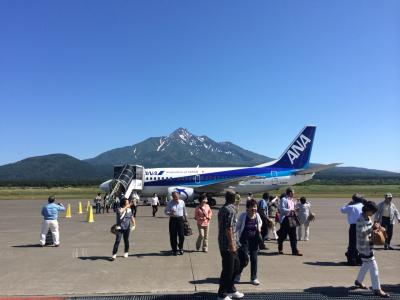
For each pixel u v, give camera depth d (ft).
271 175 133.18
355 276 33.27
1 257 41.83
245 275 33.94
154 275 33.73
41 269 36.01
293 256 42.45
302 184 431.43
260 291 28.86
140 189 127.85
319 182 501.15
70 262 39.19
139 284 30.78
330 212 99.09
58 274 34.06
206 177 129.80
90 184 464.65
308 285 30.40
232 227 26.84
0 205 135.33
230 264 26.61
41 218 87.81
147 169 130.62
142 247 48.34
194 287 29.96
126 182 122.72
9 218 87.81
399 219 46.93
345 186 366.84
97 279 32.30
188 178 129.08
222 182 120.67
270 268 36.47
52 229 48.98
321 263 38.73
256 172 132.46
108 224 75.36
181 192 119.03
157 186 128.77
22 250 46.16
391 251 45.47
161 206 130.21
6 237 57.31
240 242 30.96
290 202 43.73
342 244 50.65
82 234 60.49
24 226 72.08
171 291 28.89
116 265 37.78
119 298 27.27
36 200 168.76
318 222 76.54
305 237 53.78
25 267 36.88
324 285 30.40
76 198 181.27
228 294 27.40
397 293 28.25
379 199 159.12
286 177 134.41
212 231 64.39
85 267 36.88
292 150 136.56
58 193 248.52
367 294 28.12
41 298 26.99
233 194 27.71
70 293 28.32
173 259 40.81
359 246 28.63
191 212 103.60
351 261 37.65
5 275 33.68
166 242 52.42
